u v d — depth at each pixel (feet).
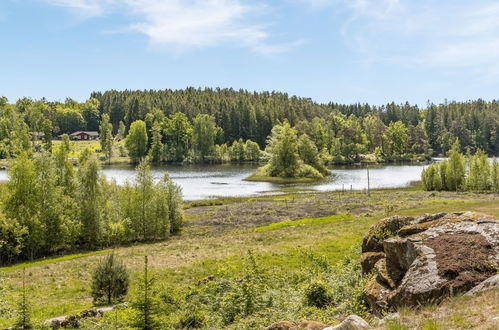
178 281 79.10
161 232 148.46
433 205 184.24
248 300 48.42
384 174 380.78
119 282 65.77
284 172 348.59
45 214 127.75
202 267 90.17
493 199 210.79
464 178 273.33
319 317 40.01
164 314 48.34
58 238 128.57
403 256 40.16
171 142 561.84
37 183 126.41
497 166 260.42
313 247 104.53
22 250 122.42
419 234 40.34
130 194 152.05
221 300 53.01
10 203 123.75
